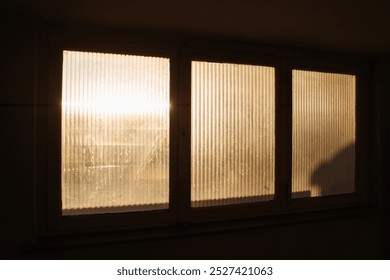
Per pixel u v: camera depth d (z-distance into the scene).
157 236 1.91
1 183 1.72
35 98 1.79
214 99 2.16
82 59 1.91
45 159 1.86
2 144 1.73
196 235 1.99
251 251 2.15
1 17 1.73
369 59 2.66
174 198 2.07
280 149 2.32
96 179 1.93
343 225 2.46
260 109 2.28
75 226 1.88
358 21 1.86
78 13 1.72
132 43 2.01
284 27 1.96
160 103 2.05
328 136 2.52
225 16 1.78
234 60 2.20
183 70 2.09
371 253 2.55
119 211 1.97
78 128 1.90
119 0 1.56
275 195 2.32
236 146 2.21
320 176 2.49
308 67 2.43
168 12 1.71
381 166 2.65
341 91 2.58
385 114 2.66
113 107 1.96
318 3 1.60
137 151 2.01
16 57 1.75
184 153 2.08
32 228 1.76
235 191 2.22
